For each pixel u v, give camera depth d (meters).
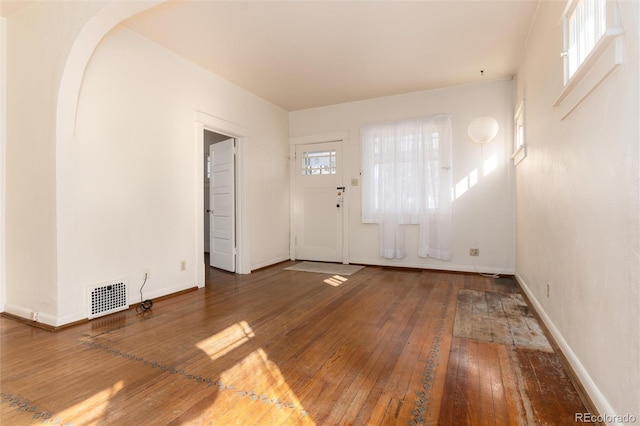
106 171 2.80
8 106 2.78
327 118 5.38
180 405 1.52
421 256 4.67
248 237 4.60
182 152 3.54
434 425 1.37
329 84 4.41
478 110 4.41
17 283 2.72
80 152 2.61
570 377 1.76
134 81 3.04
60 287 2.48
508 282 3.94
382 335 2.35
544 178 2.54
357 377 1.77
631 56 1.15
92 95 2.70
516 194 4.07
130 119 3.00
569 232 1.91
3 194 2.80
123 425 1.39
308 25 2.96
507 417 1.42
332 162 5.37
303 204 5.59
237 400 1.56
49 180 2.49
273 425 1.38
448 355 2.03
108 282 2.78
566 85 1.80
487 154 4.38
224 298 3.32
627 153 1.20
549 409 1.48
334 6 2.68
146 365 1.91
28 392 1.63
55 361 1.96
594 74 1.47
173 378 1.77
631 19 1.12
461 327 2.49
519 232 3.86
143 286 3.10
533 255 2.99
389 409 1.48
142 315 2.80
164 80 3.34
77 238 2.59
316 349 2.13
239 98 4.43
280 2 2.61
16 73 2.72
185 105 3.59
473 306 3.02
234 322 2.63
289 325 2.56
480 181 4.42
